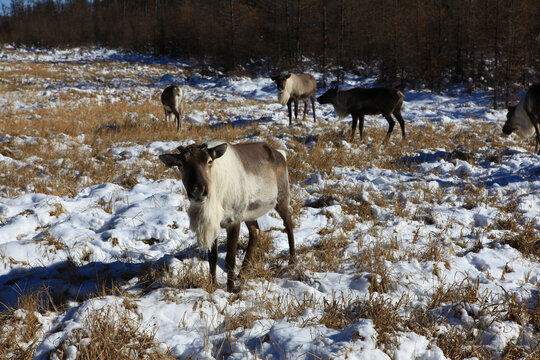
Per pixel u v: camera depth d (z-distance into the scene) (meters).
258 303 3.98
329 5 41.72
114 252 5.23
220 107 20.81
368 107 12.15
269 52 45.56
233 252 4.29
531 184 7.82
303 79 15.80
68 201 6.71
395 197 7.38
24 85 26.81
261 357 3.12
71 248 5.09
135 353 3.15
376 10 40.00
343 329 3.38
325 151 10.51
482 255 5.23
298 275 4.69
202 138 12.39
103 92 24.25
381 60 36.91
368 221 6.50
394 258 5.08
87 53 55.97
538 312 3.68
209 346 3.23
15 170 8.37
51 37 62.25
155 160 9.65
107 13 71.12
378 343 3.20
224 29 46.97
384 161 10.02
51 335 3.32
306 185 8.22
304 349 3.12
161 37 57.19
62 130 12.46
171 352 3.21
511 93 24.58
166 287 4.16
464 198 7.32
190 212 3.89
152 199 6.71
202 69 42.31
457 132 13.92
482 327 3.55
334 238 5.71
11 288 4.26
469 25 31.33
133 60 51.56
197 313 3.76
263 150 4.81
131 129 13.17
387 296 4.17
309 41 42.47
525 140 12.98
